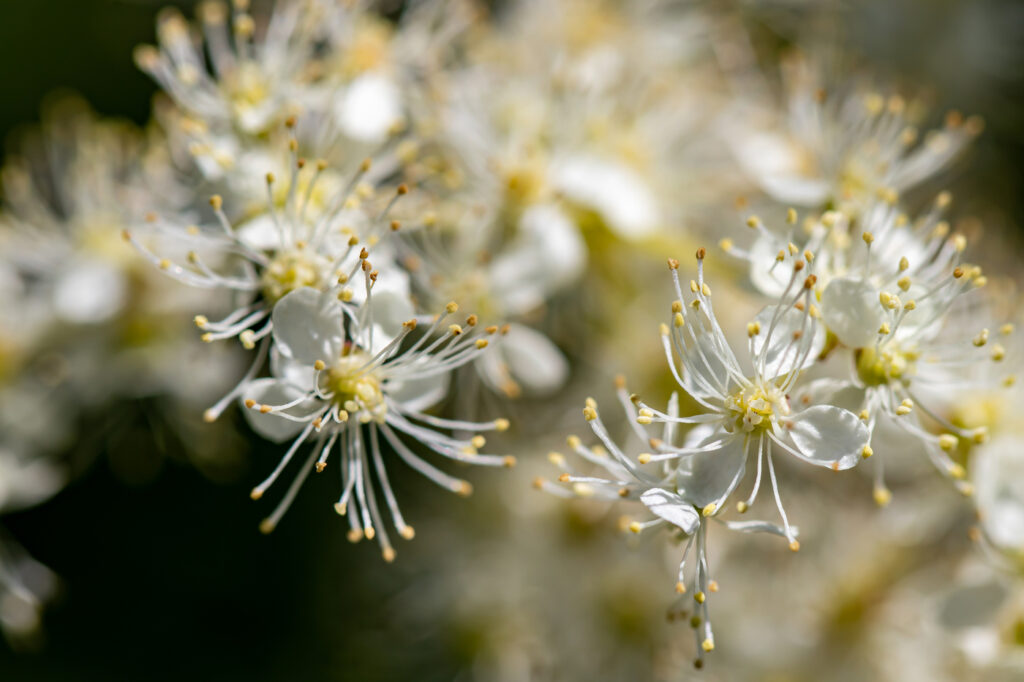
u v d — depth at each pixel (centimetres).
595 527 12
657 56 13
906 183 12
